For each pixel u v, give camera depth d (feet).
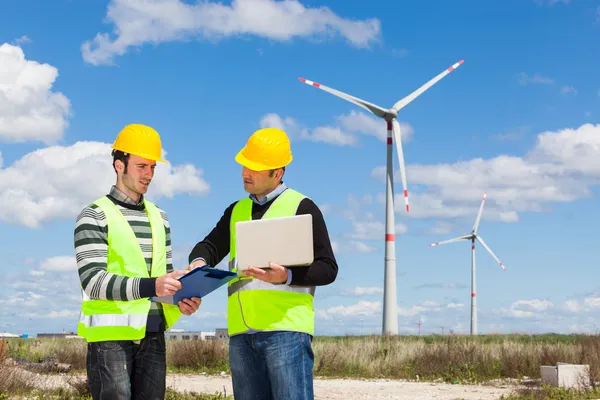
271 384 12.93
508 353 61.16
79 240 12.82
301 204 13.39
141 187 13.48
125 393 12.66
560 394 42.75
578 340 68.85
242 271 12.12
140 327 12.82
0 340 42.88
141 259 13.28
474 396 43.52
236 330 13.14
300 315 12.95
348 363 62.69
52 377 44.50
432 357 61.36
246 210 13.65
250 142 13.65
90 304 12.77
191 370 61.05
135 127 13.62
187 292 12.67
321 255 12.97
